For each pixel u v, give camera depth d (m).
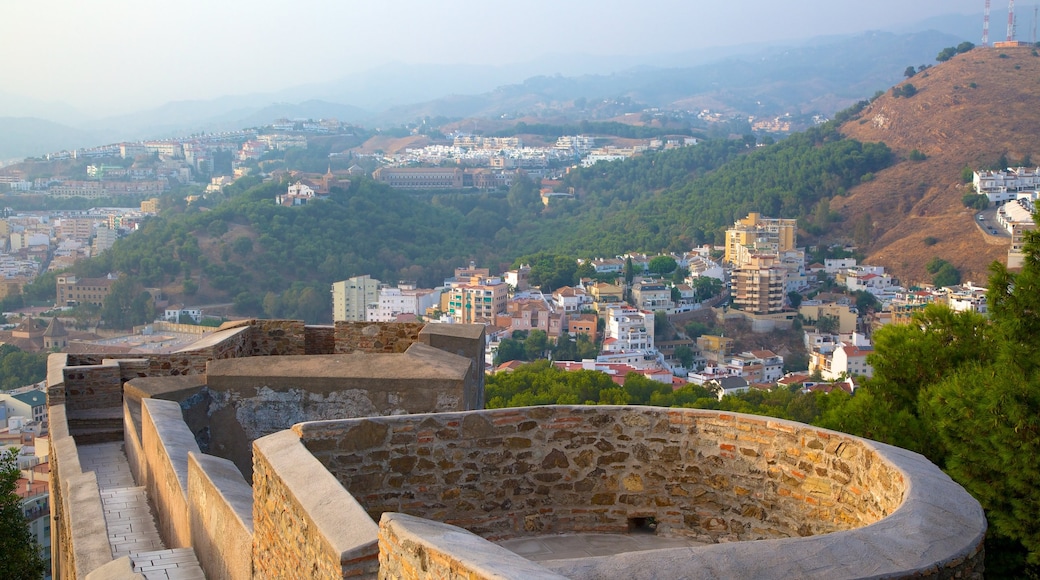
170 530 6.48
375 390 7.92
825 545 2.96
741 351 103.62
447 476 5.19
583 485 5.38
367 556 3.38
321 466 4.21
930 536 3.07
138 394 8.23
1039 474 7.68
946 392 8.47
